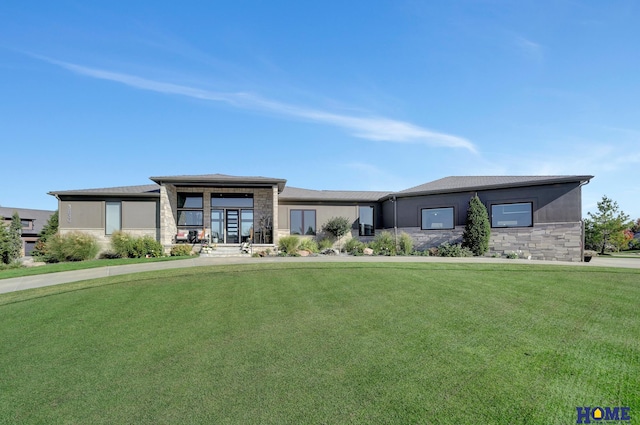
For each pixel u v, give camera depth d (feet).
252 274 33.60
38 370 14.62
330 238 71.77
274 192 62.08
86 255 53.21
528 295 24.76
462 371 13.25
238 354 15.56
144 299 25.55
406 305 22.44
